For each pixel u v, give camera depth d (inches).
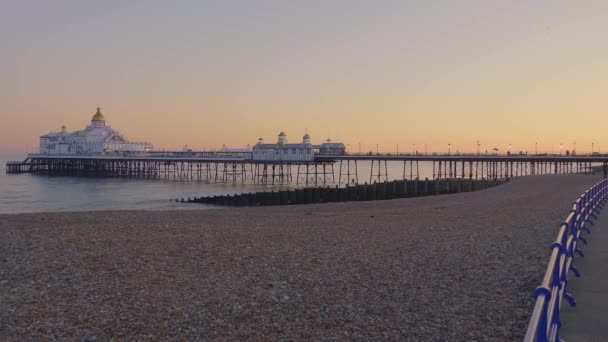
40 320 372.2
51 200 2593.5
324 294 435.2
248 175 5959.6
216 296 434.0
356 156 4210.1
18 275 529.3
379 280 482.9
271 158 4458.7
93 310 396.5
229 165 7071.9
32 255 641.0
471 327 338.3
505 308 378.6
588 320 321.1
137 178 5002.5
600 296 374.0
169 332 343.3
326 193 2488.9
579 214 569.6
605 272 448.5
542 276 477.7
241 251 658.2
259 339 327.9
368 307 392.8
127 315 382.0
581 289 393.1
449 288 445.1
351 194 2541.8
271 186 4020.7
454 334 326.0
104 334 340.8
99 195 2950.3
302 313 381.4
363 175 7116.1
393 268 537.0
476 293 425.1
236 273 526.0
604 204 1063.6
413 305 394.6
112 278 509.4
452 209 1245.1
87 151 5984.3
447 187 2842.0
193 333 340.8
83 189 3469.5
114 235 812.0
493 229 833.5
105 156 5364.2
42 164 6018.7
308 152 4303.6
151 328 351.9
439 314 369.4
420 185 2829.7
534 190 1957.4
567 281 412.5
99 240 758.5
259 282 484.4
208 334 338.6
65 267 565.0
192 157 4842.5
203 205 2337.6
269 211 1310.3
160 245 709.9
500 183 2901.1
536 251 613.6
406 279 484.1
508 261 556.7
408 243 705.6
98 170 5575.8
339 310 386.9
